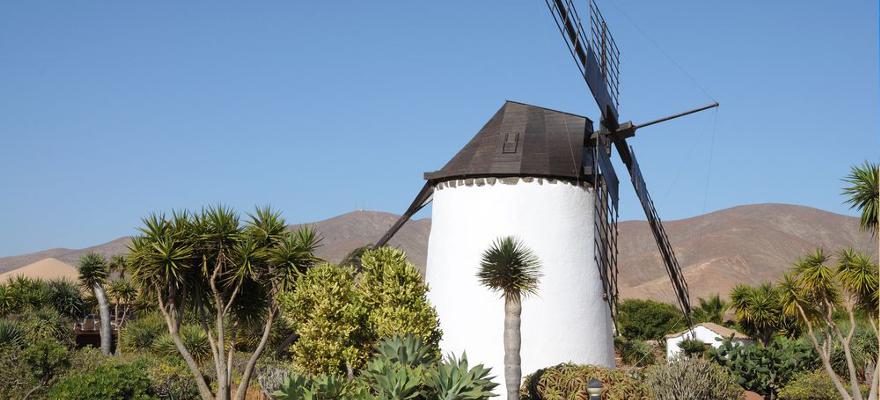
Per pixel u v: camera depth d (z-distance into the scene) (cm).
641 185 2719
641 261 15762
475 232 2216
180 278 1587
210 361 2358
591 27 2295
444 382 1238
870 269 1817
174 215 1619
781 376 2445
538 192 2205
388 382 1218
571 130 2331
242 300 1734
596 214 2294
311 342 1578
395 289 1670
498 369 2117
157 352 2527
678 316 5531
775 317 3241
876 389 1722
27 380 1812
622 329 5559
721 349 2636
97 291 3219
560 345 2127
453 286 2225
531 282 1459
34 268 5253
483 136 2369
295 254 1653
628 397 1512
